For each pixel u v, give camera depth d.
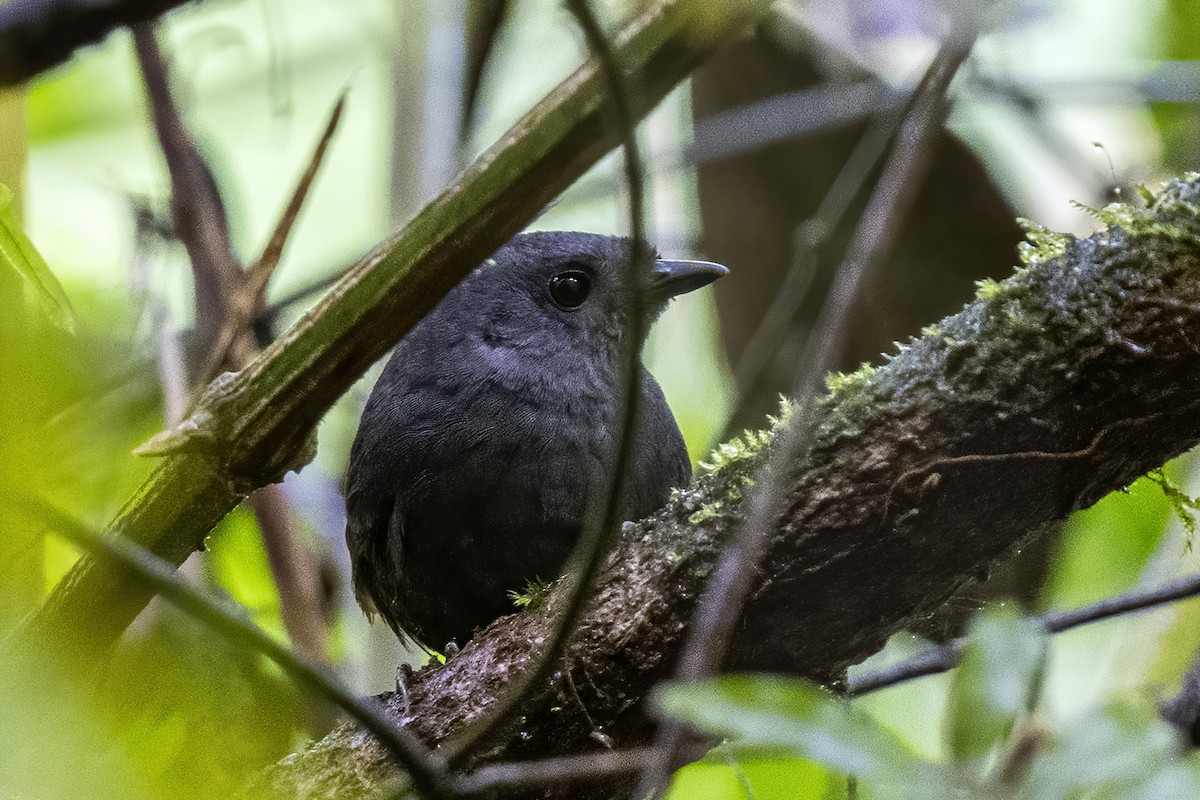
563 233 9.42
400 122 10.45
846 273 5.53
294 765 6.59
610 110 5.18
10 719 4.38
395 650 9.67
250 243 14.05
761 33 11.28
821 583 5.96
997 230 10.38
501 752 6.23
